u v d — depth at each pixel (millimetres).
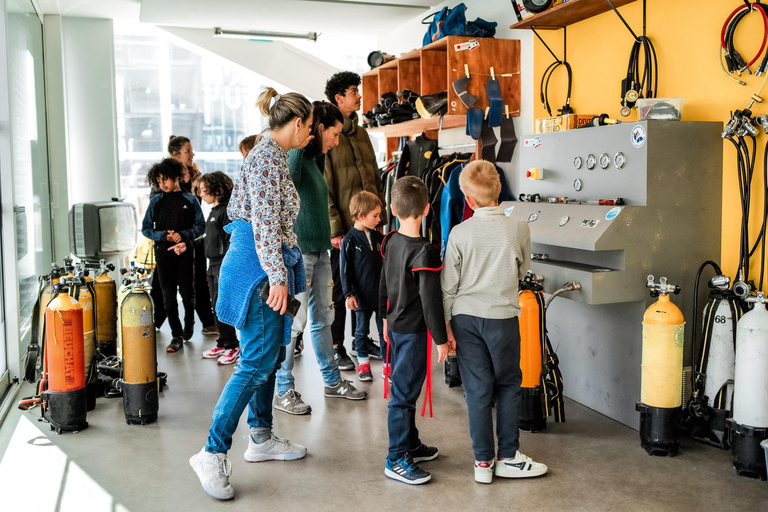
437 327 2582
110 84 7090
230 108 9781
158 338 5473
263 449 2963
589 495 2607
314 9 6250
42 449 3143
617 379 3398
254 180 2564
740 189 3066
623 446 3090
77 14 6836
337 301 4492
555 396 3311
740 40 3090
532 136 3939
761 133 3016
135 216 4641
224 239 4676
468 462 2945
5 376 4004
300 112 2672
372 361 4648
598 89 3986
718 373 3016
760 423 2701
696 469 2832
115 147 7164
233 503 2588
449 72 4734
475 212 2711
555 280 3369
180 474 2859
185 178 5480
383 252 2812
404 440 2758
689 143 3180
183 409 3697
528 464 2771
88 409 3686
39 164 5992
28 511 2535
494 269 2645
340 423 3430
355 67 9805
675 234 3207
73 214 4305
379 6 6133
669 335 2885
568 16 3994
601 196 3410
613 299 3131
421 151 5586
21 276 4527
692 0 3320
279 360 2758
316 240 3598
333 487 2713
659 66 3545
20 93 4980
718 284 3020
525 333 3229
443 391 3957
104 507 2566
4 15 4070
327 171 4434
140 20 6723
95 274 4398
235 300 2611
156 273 5457
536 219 3623
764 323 2689
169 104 9547
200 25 6980
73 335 3312
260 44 7535
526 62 4758
